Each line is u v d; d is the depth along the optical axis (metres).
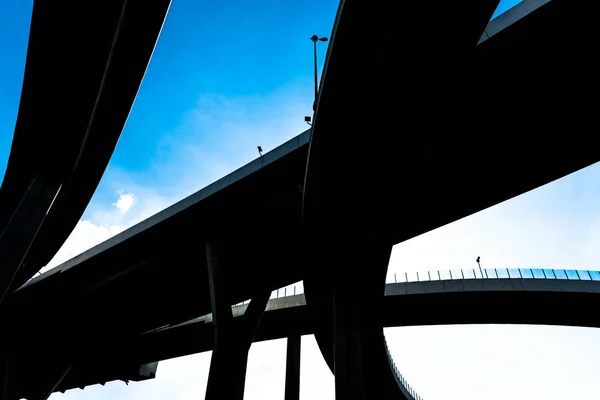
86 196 26.81
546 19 15.71
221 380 25.77
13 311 43.19
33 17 16.09
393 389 40.00
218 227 30.38
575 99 17.02
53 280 40.94
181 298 39.78
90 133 21.20
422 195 20.33
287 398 41.84
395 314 44.31
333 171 15.09
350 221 17.48
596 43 15.74
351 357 18.33
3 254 21.66
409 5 9.55
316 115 13.39
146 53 17.03
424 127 13.11
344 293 20.09
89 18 15.84
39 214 23.28
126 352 52.47
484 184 19.86
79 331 45.94
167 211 31.31
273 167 25.31
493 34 16.30
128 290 39.72
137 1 14.88
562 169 19.27
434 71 11.41
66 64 17.91
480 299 40.84
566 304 39.53
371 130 13.28
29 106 20.22
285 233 29.62
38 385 47.69
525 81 16.89
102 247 36.16
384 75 11.53
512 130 17.83
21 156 23.44
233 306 45.91
